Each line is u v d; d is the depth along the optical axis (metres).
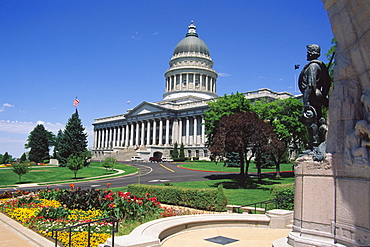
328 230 7.70
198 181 39.59
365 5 6.63
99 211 16.91
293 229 8.55
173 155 101.50
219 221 12.75
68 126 74.88
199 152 109.38
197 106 113.25
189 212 18.42
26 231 13.61
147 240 8.79
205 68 135.62
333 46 25.45
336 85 7.99
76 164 49.28
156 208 17.30
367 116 7.23
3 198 24.55
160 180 41.81
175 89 136.50
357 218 7.06
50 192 22.56
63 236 12.09
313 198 8.05
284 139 44.47
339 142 7.72
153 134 123.75
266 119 45.78
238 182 37.34
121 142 151.25
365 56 7.01
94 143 171.12
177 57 138.75
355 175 7.16
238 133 32.66
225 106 45.09
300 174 8.45
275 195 17.61
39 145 97.50
